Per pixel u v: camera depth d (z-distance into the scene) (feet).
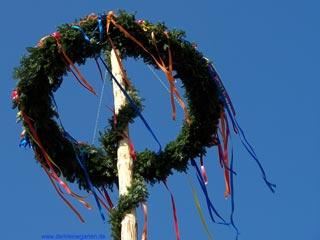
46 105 45.27
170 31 45.73
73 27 45.21
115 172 45.32
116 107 46.03
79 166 45.37
